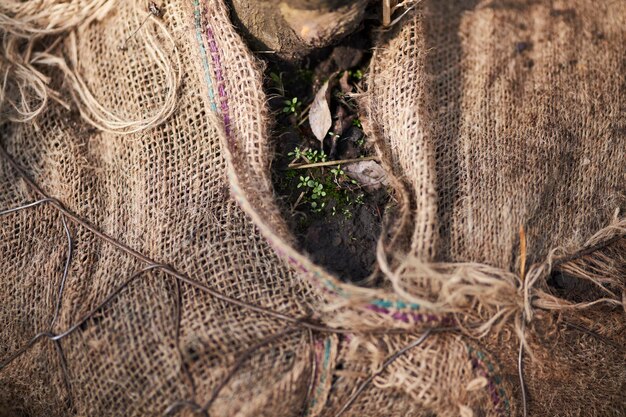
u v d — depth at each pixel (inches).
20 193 28.1
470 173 27.2
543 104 28.2
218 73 27.3
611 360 27.0
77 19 28.6
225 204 27.0
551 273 27.6
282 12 26.4
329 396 25.3
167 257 26.5
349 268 27.7
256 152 26.8
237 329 25.3
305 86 29.4
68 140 28.2
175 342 25.2
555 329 26.5
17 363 26.9
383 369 25.3
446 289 24.8
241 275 26.2
